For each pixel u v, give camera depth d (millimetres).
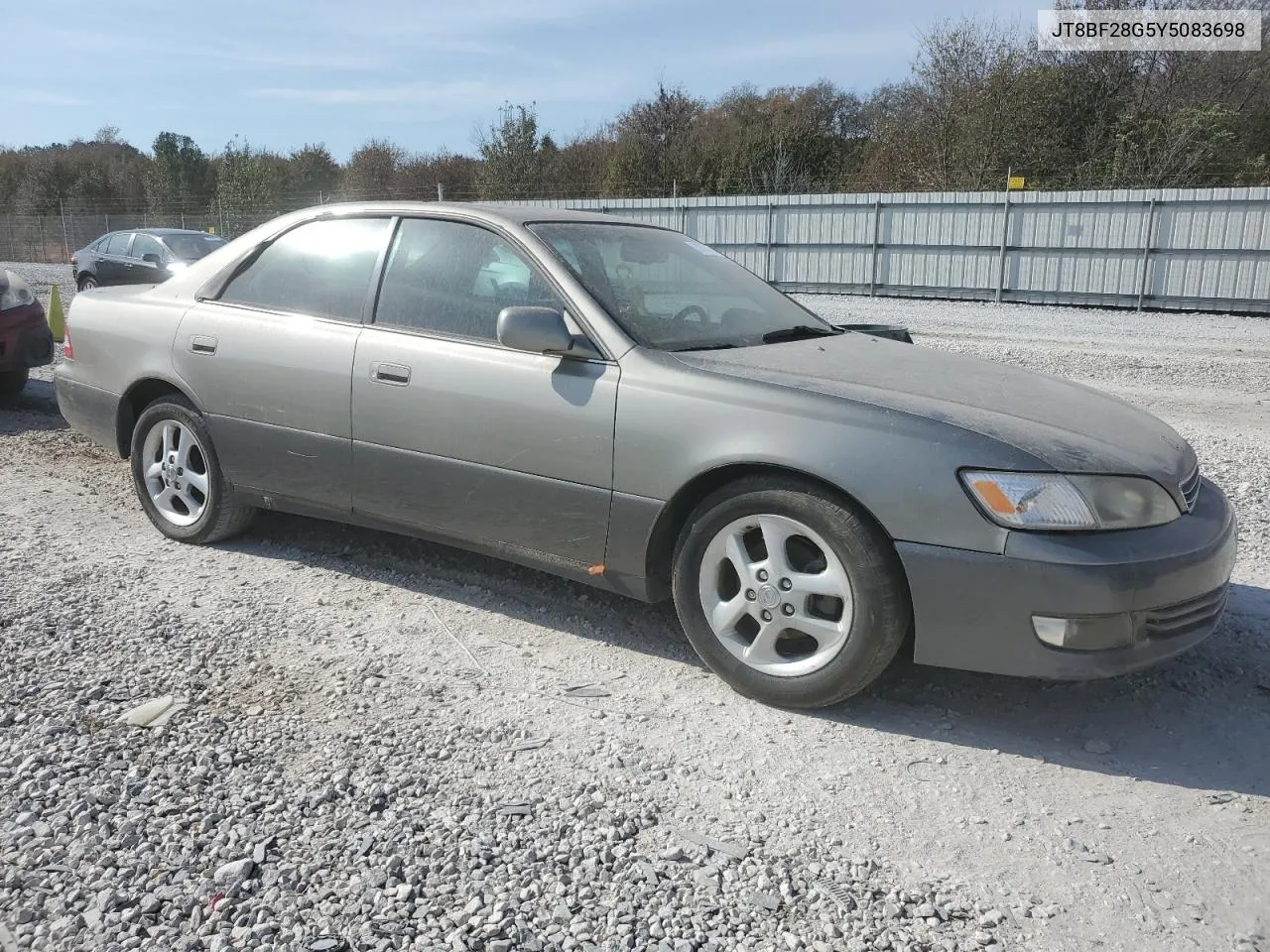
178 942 2131
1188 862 2480
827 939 2186
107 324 4828
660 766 2873
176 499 4777
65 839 2465
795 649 3289
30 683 3260
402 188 41438
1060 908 2303
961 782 2830
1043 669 2855
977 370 3719
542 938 2170
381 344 3891
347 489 4043
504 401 3566
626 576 3443
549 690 3320
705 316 3873
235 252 4539
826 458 2992
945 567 2875
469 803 2658
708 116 40562
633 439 3312
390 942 2145
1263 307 17406
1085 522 2834
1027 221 19422
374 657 3531
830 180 35312
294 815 2584
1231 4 30047
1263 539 4984
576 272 3645
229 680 3328
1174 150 27094
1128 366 11422
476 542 3773
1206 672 3527
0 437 6922
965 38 31500
